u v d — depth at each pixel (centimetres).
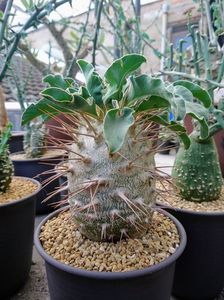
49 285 20
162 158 63
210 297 28
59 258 19
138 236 21
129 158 17
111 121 15
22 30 31
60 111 19
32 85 75
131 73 17
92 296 17
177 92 19
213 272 27
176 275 27
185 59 45
